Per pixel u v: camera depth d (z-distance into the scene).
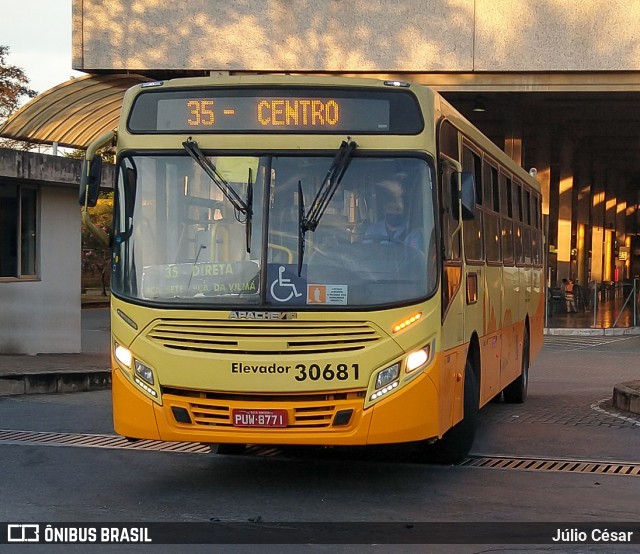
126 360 7.98
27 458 9.63
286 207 7.93
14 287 18.59
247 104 8.09
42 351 19.17
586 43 23.70
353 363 7.68
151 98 8.25
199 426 7.82
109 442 10.61
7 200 18.48
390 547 6.55
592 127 37.56
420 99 8.09
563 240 38.91
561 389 16.81
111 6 24.39
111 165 20.34
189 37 24.38
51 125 18.17
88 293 56.00
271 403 7.69
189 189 8.04
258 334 7.73
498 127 34.78
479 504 7.85
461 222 9.10
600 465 9.57
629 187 61.34
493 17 23.89
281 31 24.27
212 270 7.89
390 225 7.91
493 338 11.33
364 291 7.78
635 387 13.95
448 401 8.39
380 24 24.11
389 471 9.18
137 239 8.07
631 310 32.53
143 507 7.63
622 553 6.50
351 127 8.03
